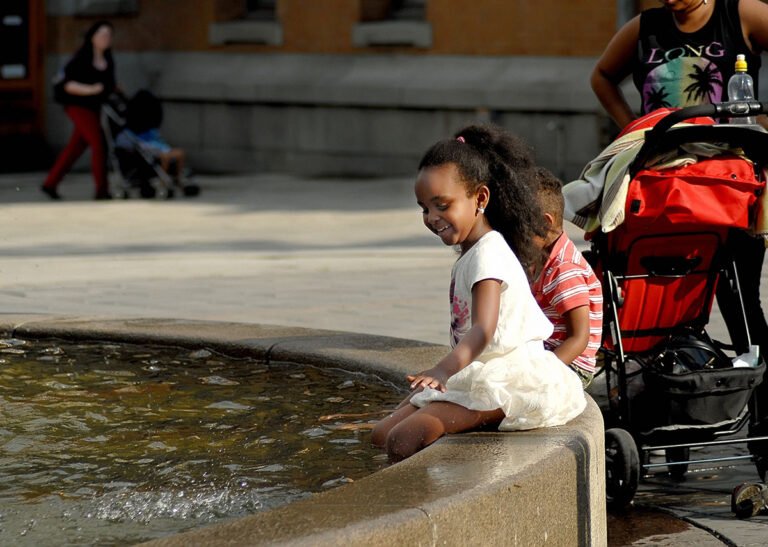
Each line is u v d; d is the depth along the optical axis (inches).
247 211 776.3
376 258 565.9
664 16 279.3
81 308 430.9
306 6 1016.9
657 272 249.8
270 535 139.9
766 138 239.3
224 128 1072.2
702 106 236.1
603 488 194.4
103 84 849.5
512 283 196.1
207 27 1079.0
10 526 172.7
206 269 537.3
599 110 852.6
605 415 249.8
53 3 1124.5
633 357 246.7
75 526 173.0
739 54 274.1
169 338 292.5
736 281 253.0
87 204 829.2
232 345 282.8
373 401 240.1
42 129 1133.1
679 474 254.2
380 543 143.3
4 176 1062.4
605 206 240.5
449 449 179.3
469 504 155.1
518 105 888.9
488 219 212.7
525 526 166.2
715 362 243.6
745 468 261.3
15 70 1120.2
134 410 237.1
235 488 187.9
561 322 233.1
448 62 936.9
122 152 852.0
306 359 272.1
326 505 151.6
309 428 221.1
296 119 1027.9
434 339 374.3
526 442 182.9
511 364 192.2
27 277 512.1
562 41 879.1
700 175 238.7
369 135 986.7
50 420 230.2
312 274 522.6
